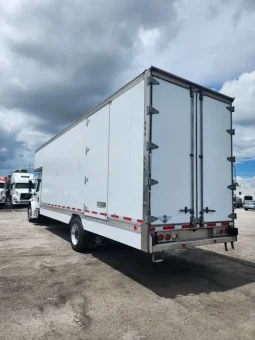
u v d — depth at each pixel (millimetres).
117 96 5199
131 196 4559
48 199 9562
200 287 4629
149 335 3072
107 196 5371
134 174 4508
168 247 4270
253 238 9711
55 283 4691
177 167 4555
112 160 5246
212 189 5055
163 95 4473
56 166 8844
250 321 3447
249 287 4664
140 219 4273
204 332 3156
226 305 3920
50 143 9719
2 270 5387
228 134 5457
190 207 4676
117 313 3611
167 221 4340
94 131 6129
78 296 4156
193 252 7250
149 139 4207
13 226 11789
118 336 3045
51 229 10906
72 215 7258
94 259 6289
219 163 5230
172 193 4441
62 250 7156
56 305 3822
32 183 13578
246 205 28422
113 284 4691
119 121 5086
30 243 8070
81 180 6742
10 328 3184
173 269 5629
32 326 3240
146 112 4309
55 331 3135
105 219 5402
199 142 4930
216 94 5281
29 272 5266
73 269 5496
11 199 24516
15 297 4074
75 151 7230
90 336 3039
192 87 4902
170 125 4516
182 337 3041
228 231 5227
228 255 6988
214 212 5043
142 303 3939
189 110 4828
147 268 5664
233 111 5531
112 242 6941
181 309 3760
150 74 4332
